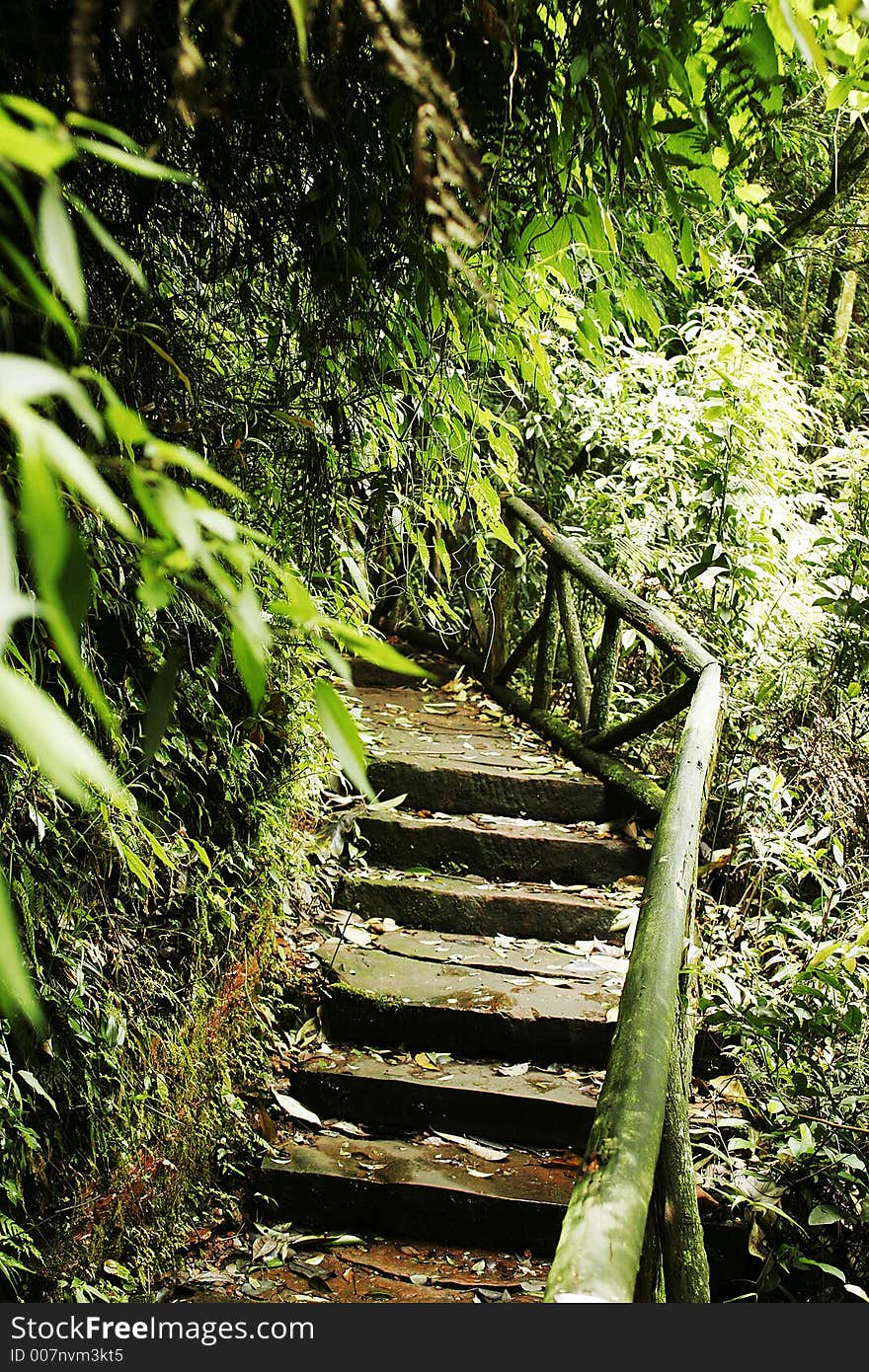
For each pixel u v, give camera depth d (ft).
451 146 4.37
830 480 17.81
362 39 6.19
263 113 6.69
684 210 7.84
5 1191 7.44
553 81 7.02
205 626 9.25
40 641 7.02
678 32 6.34
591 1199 4.47
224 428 8.73
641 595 17.26
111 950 8.61
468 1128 11.12
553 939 13.50
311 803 13.94
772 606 14.69
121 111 6.40
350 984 12.26
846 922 11.48
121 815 8.14
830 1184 9.74
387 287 8.25
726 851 12.76
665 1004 6.55
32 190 5.41
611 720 16.71
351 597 10.64
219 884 10.43
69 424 6.59
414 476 10.87
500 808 15.44
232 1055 10.93
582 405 16.78
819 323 22.67
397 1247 10.09
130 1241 8.90
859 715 13.79
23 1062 7.48
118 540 7.48
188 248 8.03
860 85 6.01
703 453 15.72
